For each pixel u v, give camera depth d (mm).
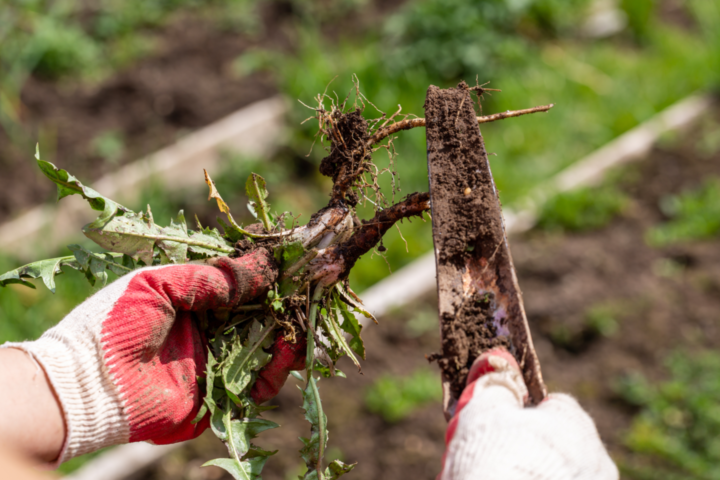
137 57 5336
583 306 3621
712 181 4395
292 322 1449
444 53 5082
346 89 4727
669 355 3318
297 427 3033
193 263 1411
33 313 3318
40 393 1084
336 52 5402
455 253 1302
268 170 4520
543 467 971
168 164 4383
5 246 3850
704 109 5113
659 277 3791
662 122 4938
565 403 1121
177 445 2979
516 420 1027
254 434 1389
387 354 3412
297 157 4680
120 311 1222
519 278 3869
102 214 1391
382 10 6016
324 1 6070
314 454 1392
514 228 4172
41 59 5078
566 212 4188
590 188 4418
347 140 1501
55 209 4023
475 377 1198
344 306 1572
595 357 3363
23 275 1408
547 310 3609
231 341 1426
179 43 5520
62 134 4590
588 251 4004
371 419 3088
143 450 2939
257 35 5645
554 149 4730
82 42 5301
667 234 4082
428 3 5445
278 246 1440
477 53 5074
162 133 4652
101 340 1185
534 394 1223
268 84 5098
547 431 1021
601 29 6031
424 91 4871
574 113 5051
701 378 3178
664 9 6668
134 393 1210
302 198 4391
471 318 1272
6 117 4535
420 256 3947
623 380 3223
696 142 4781
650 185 4469
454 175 1340
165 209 4062
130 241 1408
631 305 3617
